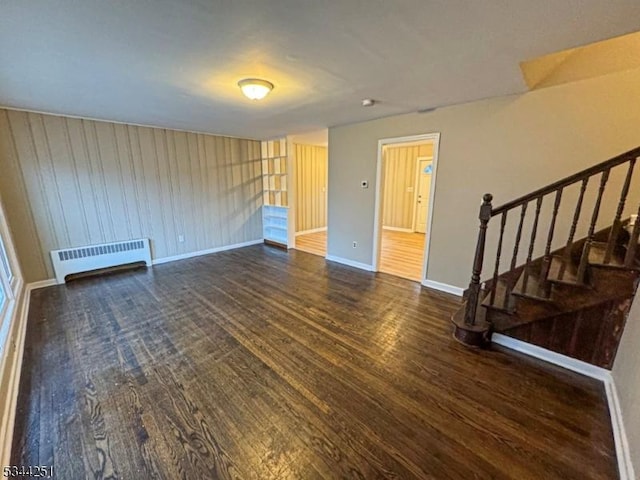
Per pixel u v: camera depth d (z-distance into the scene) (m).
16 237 3.59
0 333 2.14
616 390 1.84
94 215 4.19
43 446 1.57
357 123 4.31
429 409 1.82
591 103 2.46
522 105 2.81
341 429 1.68
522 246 2.98
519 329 2.42
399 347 2.50
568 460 1.49
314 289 3.81
